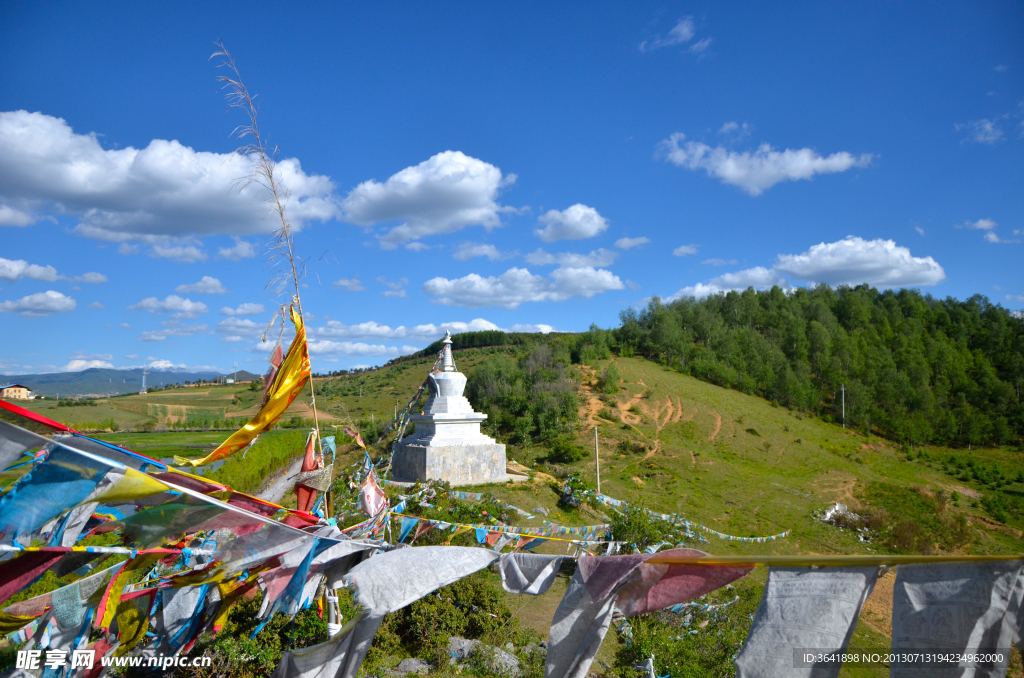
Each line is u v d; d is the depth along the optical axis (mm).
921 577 4316
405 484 30641
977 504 51562
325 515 8375
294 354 7180
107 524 6258
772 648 4363
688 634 14055
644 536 20203
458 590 13281
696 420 65062
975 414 87875
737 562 4715
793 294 142375
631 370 81500
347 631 5281
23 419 4844
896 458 69375
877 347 116312
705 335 105500
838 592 4367
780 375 87500
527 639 12914
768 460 56281
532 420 55844
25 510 4465
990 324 126750
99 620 5496
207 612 7848
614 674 11992
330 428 28859
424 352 133625
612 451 52094
